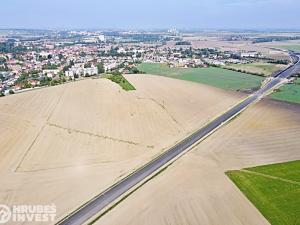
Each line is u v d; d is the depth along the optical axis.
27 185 75.88
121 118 122.06
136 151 95.50
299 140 104.81
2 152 93.00
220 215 64.69
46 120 117.56
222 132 110.94
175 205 67.69
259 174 81.75
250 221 63.12
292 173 82.69
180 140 103.81
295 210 66.81
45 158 89.81
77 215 64.69
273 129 114.44
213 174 81.25
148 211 65.75
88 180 78.31
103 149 96.25
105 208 66.75
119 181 77.62
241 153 94.25
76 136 104.75
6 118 119.56
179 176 79.88
